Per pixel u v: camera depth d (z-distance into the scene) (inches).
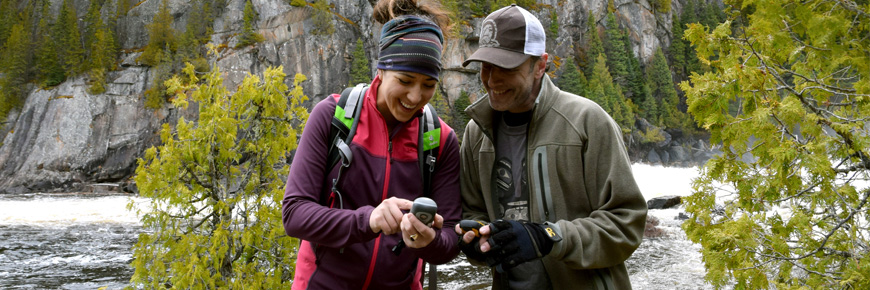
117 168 1871.3
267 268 141.9
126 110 1957.4
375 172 59.7
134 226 565.3
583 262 58.4
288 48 2126.0
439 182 66.2
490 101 66.4
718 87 64.7
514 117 71.3
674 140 2699.3
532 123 67.1
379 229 52.1
